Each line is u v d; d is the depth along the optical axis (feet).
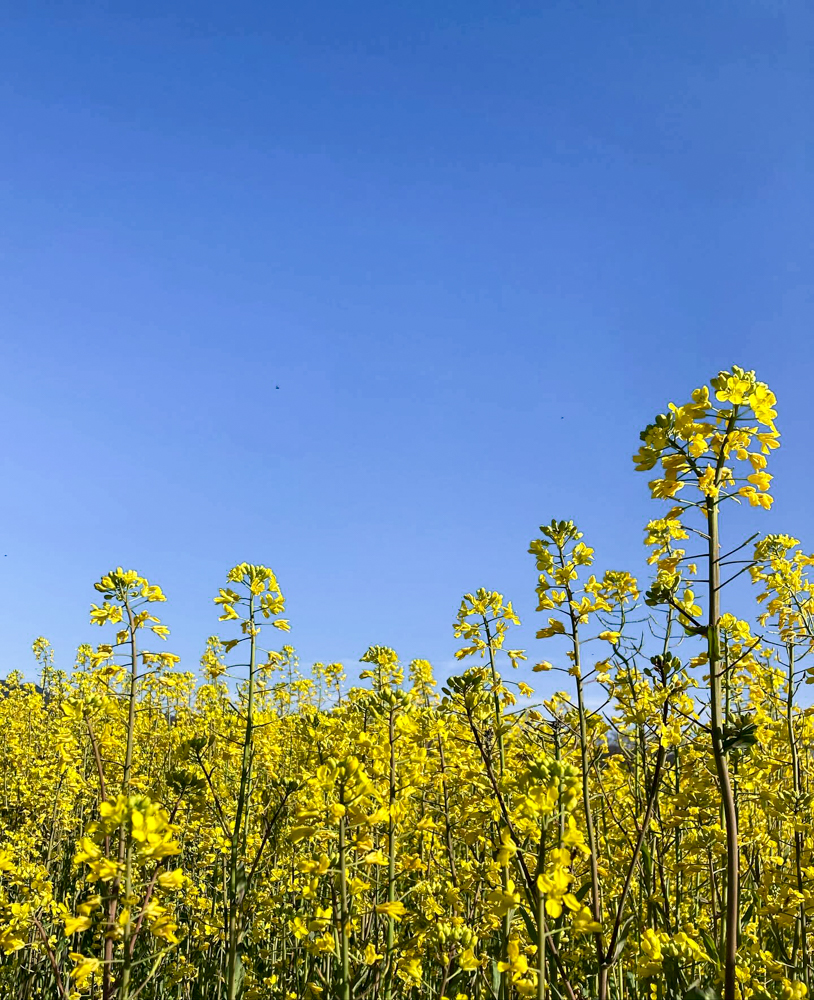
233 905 2.75
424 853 2.93
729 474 1.92
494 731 2.72
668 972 2.10
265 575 3.10
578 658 2.43
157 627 2.98
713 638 1.80
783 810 2.64
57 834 4.21
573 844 1.85
